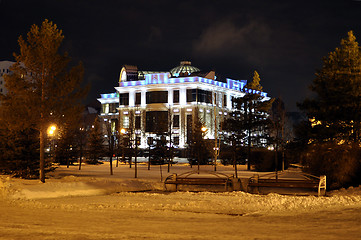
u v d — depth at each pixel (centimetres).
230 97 10431
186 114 9244
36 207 1519
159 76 9675
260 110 5431
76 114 2627
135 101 9988
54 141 6756
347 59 2831
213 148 6612
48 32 2617
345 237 825
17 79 2519
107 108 11850
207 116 9438
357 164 2467
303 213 1294
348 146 2591
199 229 986
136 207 1514
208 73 9794
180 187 2516
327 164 2581
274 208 1472
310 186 2103
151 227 1023
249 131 5447
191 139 6669
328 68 2841
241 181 2539
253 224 1073
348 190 2167
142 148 9150
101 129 10800
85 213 1343
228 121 5428
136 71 10681
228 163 6053
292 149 2961
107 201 1758
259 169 4488
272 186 2198
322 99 2852
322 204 1544
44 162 2928
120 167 5666
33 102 2509
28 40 2620
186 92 9300
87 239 820
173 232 933
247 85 5516
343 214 1223
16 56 2586
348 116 2659
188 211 1423
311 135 2764
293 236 848
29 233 899
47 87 2591
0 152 3091
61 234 886
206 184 2347
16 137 2994
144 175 3606
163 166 6184
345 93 2703
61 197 1983
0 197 1859
